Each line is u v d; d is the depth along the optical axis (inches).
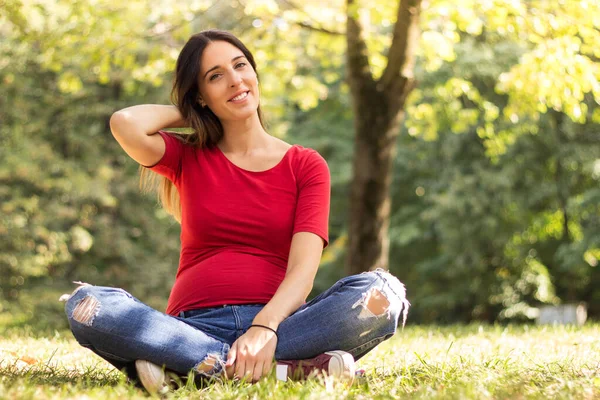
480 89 784.3
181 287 162.1
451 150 852.0
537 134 814.5
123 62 515.2
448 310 1042.7
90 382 152.1
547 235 938.7
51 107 858.1
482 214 856.3
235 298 157.2
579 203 824.3
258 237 161.6
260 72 552.4
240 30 519.5
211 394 133.7
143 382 144.2
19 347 231.5
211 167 166.4
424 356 190.7
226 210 162.2
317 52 577.3
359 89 458.6
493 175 831.7
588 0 390.3
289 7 513.3
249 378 144.7
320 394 129.9
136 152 166.4
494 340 260.5
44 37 489.4
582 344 232.8
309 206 162.4
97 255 884.0
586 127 828.0
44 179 807.7
